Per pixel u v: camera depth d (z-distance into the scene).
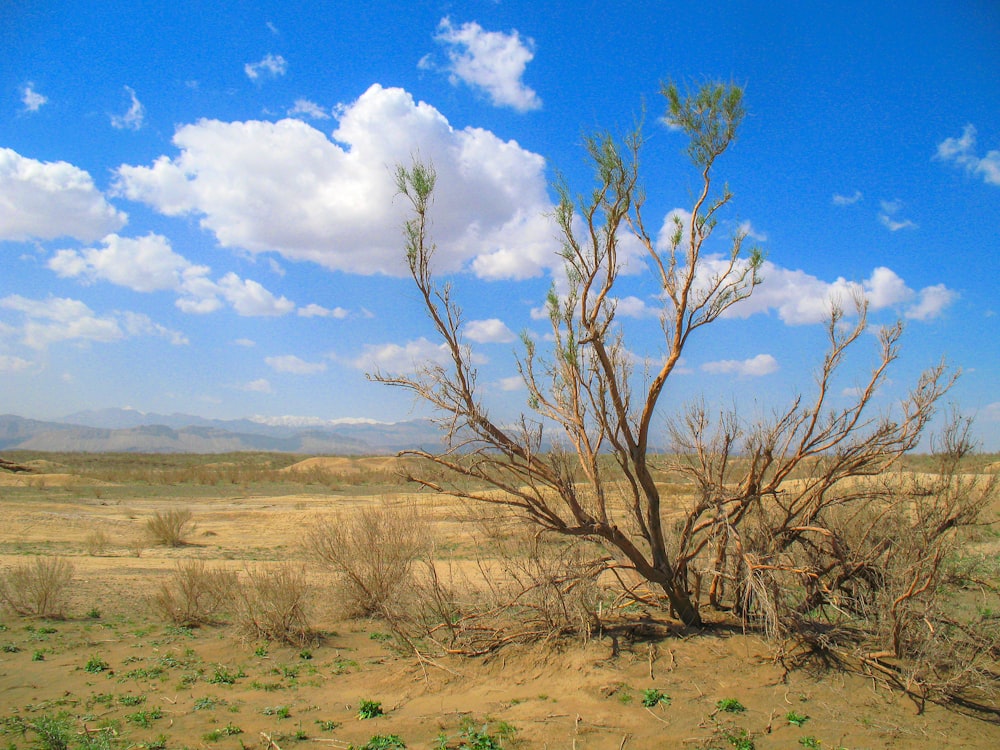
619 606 8.39
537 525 7.86
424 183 7.02
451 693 7.20
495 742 5.82
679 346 7.25
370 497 37.62
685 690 6.62
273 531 25.11
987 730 5.94
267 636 9.66
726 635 7.60
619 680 6.86
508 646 7.92
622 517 9.07
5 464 56.84
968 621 7.33
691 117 7.12
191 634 10.28
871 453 7.70
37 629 10.37
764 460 7.67
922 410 7.62
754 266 7.09
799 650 7.17
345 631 10.30
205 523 27.66
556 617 7.87
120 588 13.73
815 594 8.04
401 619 8.95
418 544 11.31
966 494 7.25
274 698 7.30
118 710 6.91
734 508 7.85
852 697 6.46
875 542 7.93
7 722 6.44
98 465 76.50
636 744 5.71
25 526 25.61
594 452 7.67
